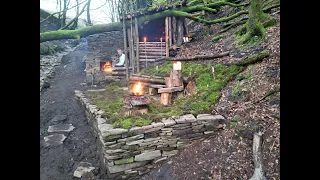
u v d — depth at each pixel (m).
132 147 3.26
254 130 3.04
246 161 2.85
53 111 5.93
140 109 3.82
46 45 12.46
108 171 3.20
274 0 6.75
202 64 5.72
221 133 3.51
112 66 8.95
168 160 3.42
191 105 4.11
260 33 5.38
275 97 3.39
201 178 2.89
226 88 4.39
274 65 4.01
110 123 3.54
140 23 7.67
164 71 6.48
